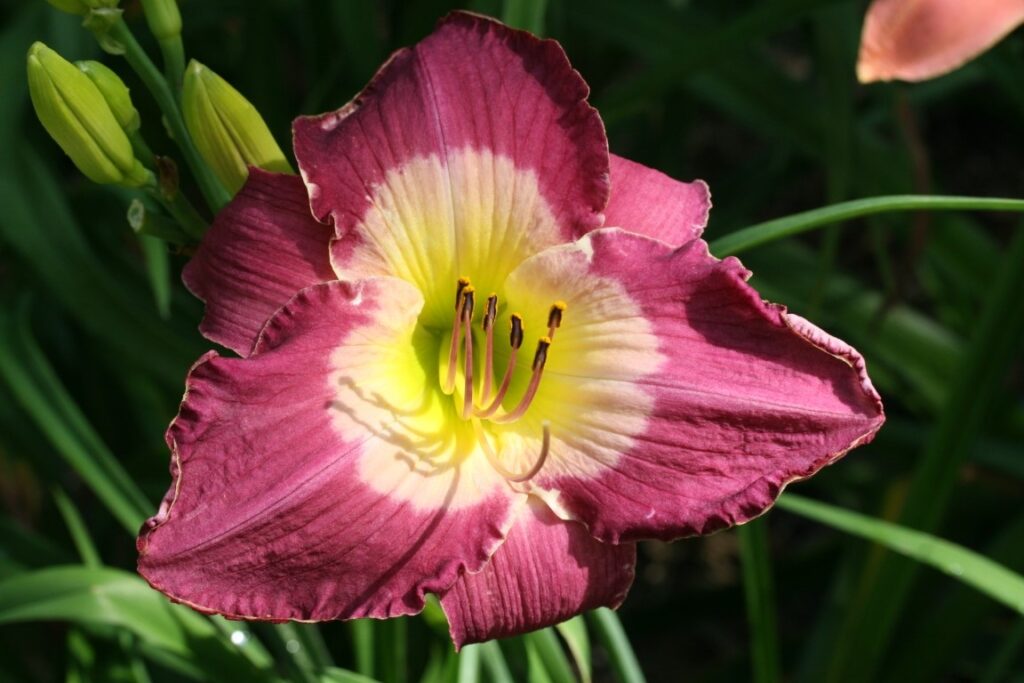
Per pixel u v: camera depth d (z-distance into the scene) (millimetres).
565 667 500
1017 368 779
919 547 509
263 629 549
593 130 438
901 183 624
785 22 564
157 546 405
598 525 435
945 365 638
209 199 467
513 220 445
